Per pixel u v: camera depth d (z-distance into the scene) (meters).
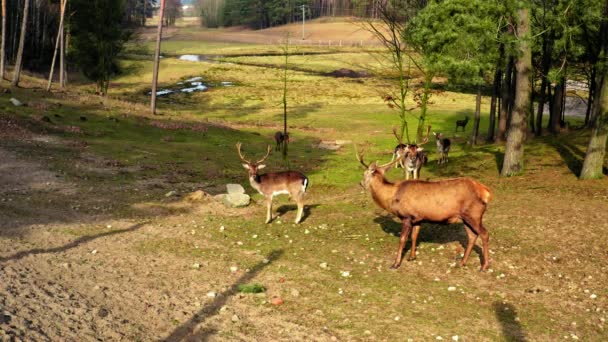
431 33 23.03
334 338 9.09
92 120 36.56
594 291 11.20
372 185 12.78
